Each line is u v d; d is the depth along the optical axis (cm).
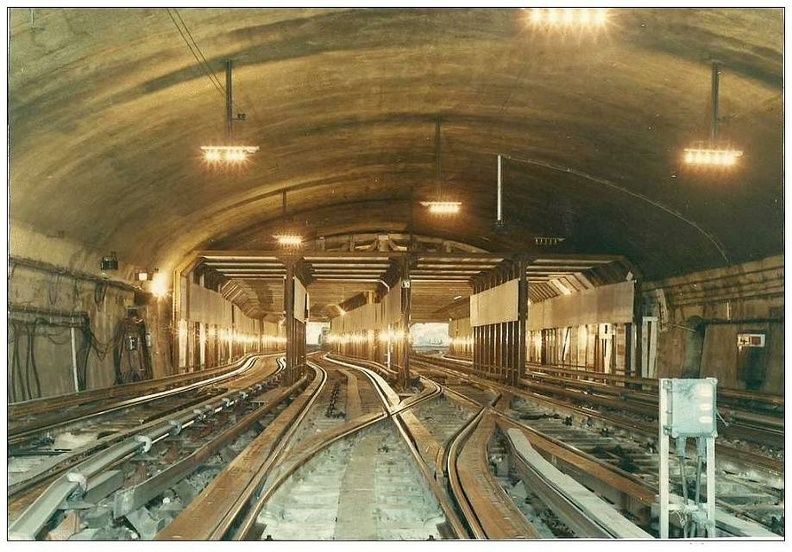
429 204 1809
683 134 1562
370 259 2927
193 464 1100
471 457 1159
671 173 1805
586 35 1214
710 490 640
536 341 4181
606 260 2734
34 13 894
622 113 1549
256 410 2038
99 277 1995
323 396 2592
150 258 2362
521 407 2286
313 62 1312
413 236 3412
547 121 1697
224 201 2234
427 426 1791
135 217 1942
